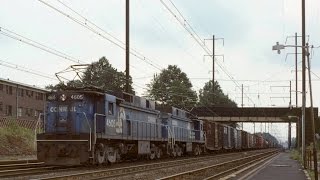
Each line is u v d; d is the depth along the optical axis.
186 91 122.62
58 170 24.69
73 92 27.52
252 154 61.41
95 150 27.20
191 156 49.22
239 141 80.19
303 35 38.28
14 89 67.88
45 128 27.53
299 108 82.69
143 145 35.28
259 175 25.97
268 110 87.00
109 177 21.59
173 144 42.53
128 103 32.66
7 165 25.19
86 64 29.02
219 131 63.31
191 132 50.16
